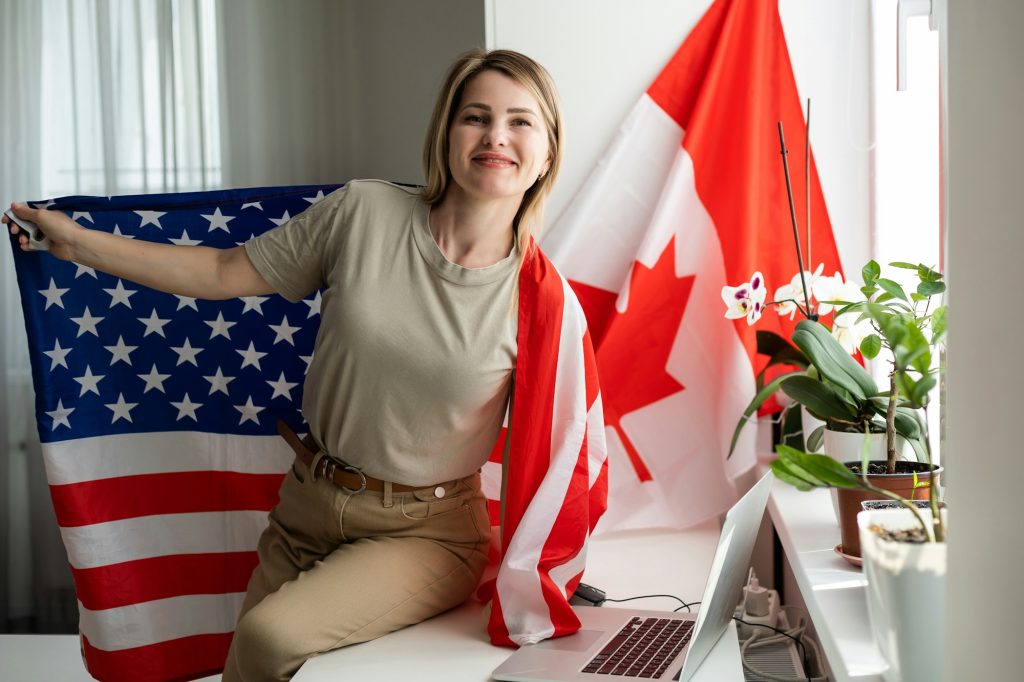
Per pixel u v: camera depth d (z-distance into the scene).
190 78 3.56
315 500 1.62
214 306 1.96
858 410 1.55
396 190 1.58
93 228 1.85
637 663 1.29
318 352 1.56
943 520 1.01
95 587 1.93
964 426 0.82
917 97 2.04
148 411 1.96
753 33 2.12
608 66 2.19
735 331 2.09
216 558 1.99
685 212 2.13
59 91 3.56
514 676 1.25
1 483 3.55
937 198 2.04
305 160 3.60
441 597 1.56
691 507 2.13
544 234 2.22
